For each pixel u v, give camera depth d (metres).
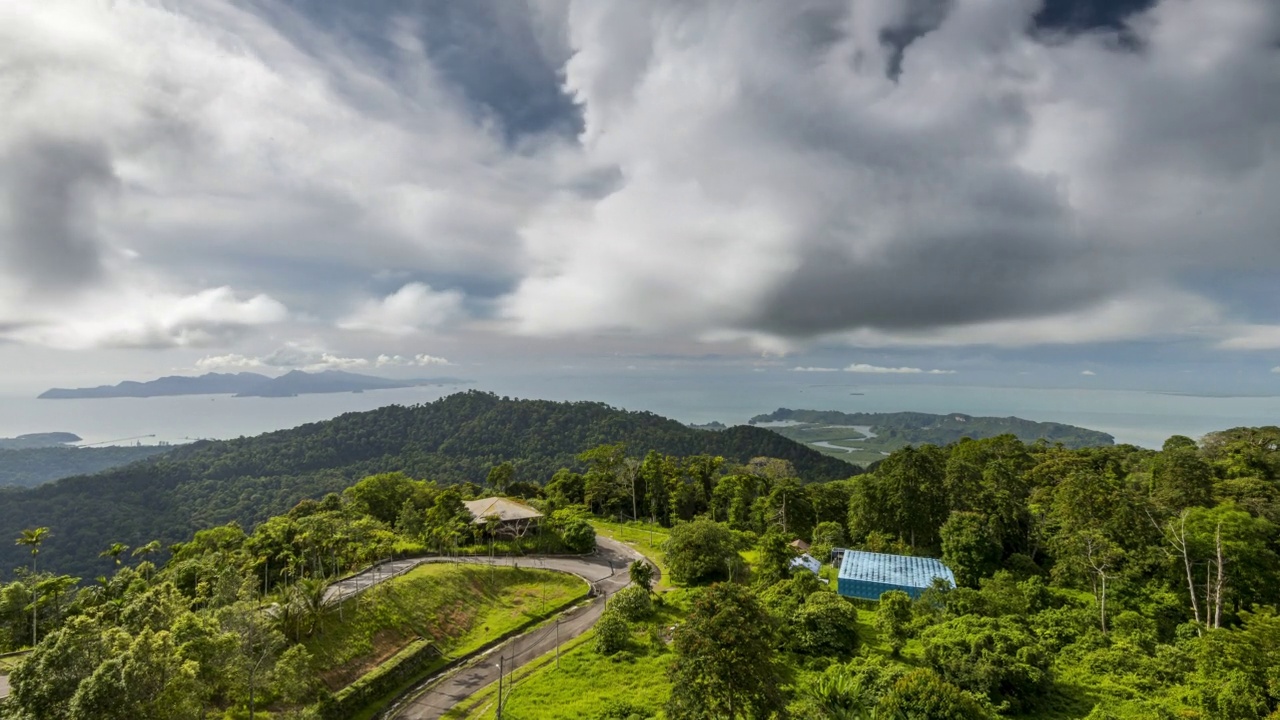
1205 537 58.12
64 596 62.53
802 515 104.62
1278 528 61.72
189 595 55.16
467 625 65.00
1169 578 58.66
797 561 77.81
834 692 41.69
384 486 110.00
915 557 74.69
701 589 68.00
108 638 31.17
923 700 35.81
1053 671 45.16
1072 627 54.12
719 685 31.58
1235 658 40.31
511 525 93.25
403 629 59.19
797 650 51.84
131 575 65.12
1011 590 59.62
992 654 44.19
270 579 66.56
